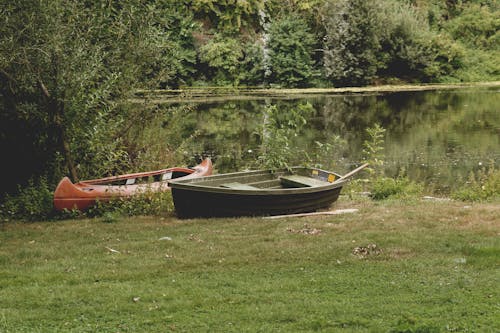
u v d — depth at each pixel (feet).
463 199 38.09
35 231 30.35
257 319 18.19
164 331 17.49
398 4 141.08
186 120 79.15
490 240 26.27
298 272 22.62
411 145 60.95
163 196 35.68
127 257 24.97
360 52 131.13
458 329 17.08
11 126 37.42
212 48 125.39
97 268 23.52
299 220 31.45
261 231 29.01
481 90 118.62
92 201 34.47
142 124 43.62
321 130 70.95
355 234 27.68
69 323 18.13
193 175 39.55
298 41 128.36
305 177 38.22
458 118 80.07
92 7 38.99
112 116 41.11
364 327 17.46
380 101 100.68
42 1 33.88
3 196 37.83
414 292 20.22
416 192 40.75
